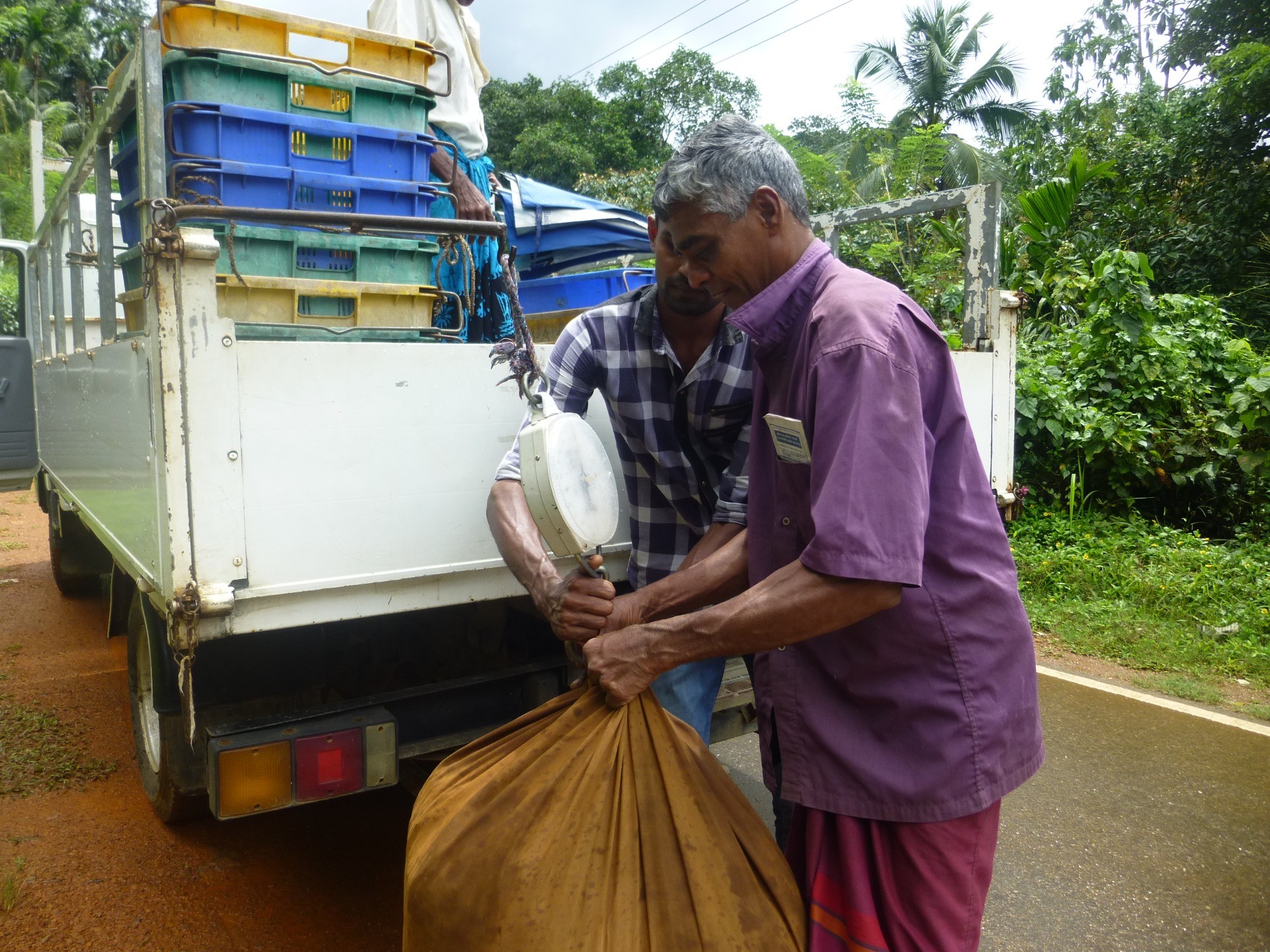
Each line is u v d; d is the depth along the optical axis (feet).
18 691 12.81
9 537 24.09
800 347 4.64
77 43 95.20
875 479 4.09
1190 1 43.27
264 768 6.59
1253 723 12.56
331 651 7.75
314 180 8.11
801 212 4.84
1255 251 34.50
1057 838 9.55
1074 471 21.16
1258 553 18.43
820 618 4.17
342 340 8.05
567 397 6.85
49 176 74.02
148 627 7.73
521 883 4.41
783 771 4.84
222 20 7.73
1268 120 35.09
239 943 7.40
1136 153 38.99
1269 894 8.55
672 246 5.33
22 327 18.08
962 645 4.55
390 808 9.77
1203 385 21.31
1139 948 7.79
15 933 7.36
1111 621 16.35
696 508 7.36
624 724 4.84
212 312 5.89
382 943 7.47
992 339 10.46
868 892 4.56
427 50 8.74
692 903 4.44
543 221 14.24
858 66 54.29
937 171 40.09
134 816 9.39
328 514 6.37
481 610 8.16
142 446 6.73
